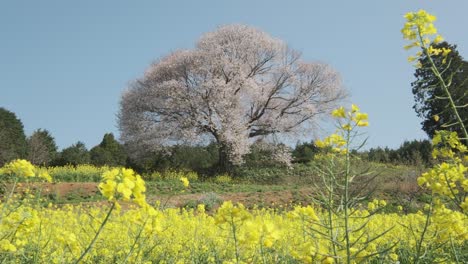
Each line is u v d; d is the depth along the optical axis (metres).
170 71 26.88
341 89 27.92
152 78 26.97
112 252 4.48
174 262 4.50
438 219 3.21
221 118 25.42
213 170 27.22
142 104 26.09
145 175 24.58
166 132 25.28
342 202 2.69
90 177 20.67
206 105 25.66
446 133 3.36
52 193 14.58
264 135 28.25
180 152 28.08
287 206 14.58
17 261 3.73
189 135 25.17
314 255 2.61
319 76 27.73
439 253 3.60
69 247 3.57
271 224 2.62
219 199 14.89
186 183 3.87
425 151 25.77
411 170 19.08
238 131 25.73
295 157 29.39
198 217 7.23
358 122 2.65
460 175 3.18
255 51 27.62
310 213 2.87
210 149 29.33
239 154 25.94
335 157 2.76
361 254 2.66
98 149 29.12
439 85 3.41
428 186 3.27
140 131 25.92
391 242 4.84
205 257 4.84
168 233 5.20
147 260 4.02
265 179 25.30
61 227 5.65
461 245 4.19
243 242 2.61
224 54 27.25
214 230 5.86
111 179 2.22
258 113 28.59
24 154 27.28
